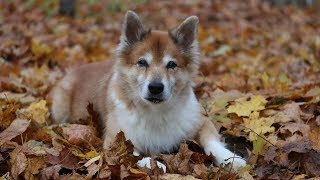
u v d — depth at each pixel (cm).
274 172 179
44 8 438
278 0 568
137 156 183
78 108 215
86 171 181
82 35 354
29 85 244
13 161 178
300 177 175
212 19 445
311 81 246
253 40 353
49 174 175
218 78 260
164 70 193
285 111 205
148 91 190
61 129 196
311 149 182
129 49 197
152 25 401
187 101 198
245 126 200
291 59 297
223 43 337
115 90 198
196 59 201
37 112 210
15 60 274
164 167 181
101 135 205
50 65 277
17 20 391
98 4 479
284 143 187
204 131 199
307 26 424
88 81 217
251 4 526
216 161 189
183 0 529
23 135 193
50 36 333
